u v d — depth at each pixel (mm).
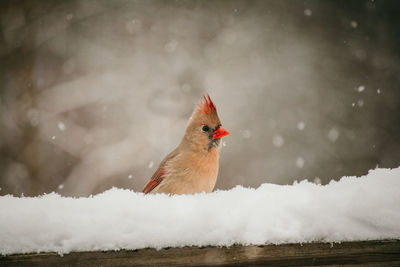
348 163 12797
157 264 2357
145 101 12703
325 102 13391
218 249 2385
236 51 13648
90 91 12648
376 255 2395
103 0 13617
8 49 12711
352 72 13695
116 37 13562
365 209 2453
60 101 12477
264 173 12430
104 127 12477
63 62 13055
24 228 2383
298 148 12781
